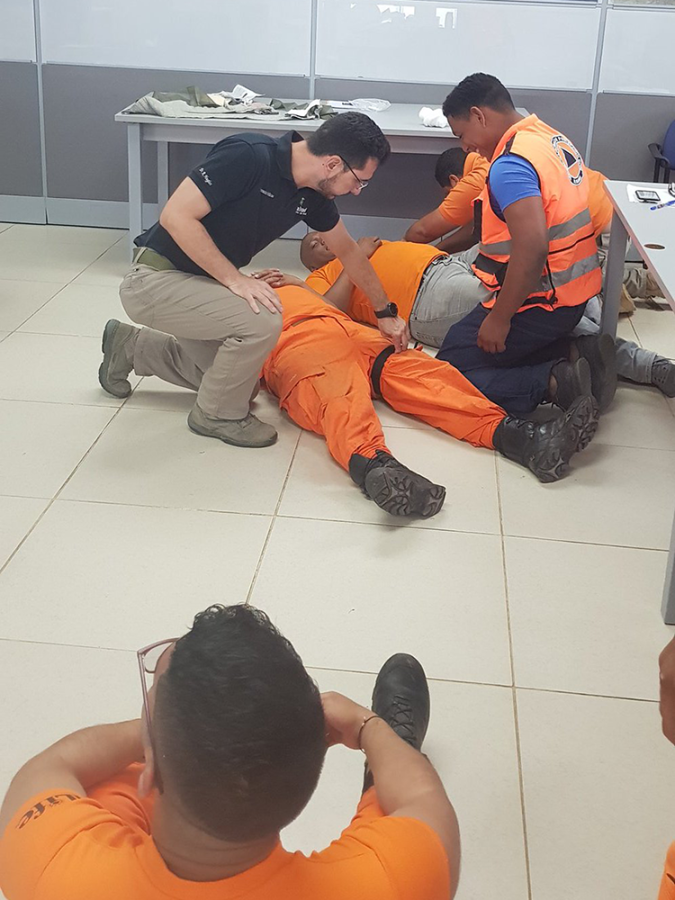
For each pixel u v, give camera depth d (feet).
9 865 2.89
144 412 10.02
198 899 2.68
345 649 6.54
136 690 6.12
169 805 2.63
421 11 15.92
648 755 5.76
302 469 9.02
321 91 16.51
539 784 5.51
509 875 4.93
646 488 8.91
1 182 17.12
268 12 15.99
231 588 7.16
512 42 16.03
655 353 11.54
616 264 11.03
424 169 16.90
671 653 2.74
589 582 7.42
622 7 15.67
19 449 9.09
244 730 2.52
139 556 7.50
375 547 7.77
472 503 8.51
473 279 11.42
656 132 16.40
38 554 7.46
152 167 16.90
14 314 12.73
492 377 10.07
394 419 10.16
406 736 5.40
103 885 2.72
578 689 6.28
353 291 12.08
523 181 9.21
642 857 5.08
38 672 6.23
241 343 8.96
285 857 2.79
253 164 8.63
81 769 3.31
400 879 2.83
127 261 15.33
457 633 6.77
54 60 16.33
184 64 16.35
